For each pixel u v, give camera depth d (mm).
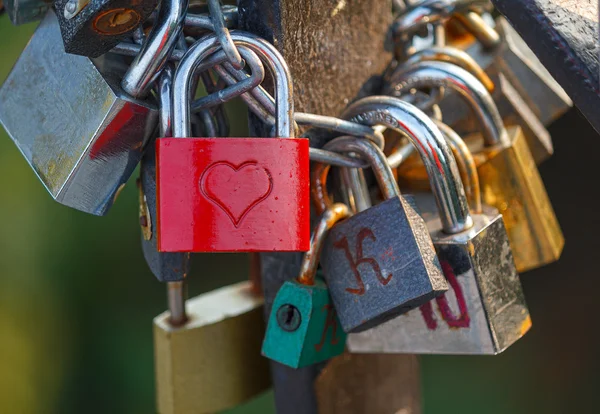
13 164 4434
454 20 1593
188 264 1283
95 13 1055
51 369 4484
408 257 1205
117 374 4484
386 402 1597
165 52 1138
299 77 1256
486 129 1460
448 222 1294
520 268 1515
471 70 1492
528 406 3947
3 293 4457
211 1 1146
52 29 1256
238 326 1565
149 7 1073
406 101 1336
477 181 1391
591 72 1054
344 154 1314
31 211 4461
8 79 1283
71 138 1193
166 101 1146
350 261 1253
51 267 4480
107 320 4480
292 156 1118
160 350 1554
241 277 4480
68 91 1206
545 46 1089
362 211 1252
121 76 1219
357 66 1384
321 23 1285
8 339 4453
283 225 1122
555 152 3508
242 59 1126
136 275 4484
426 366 4125
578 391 3883
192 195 1113
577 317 3807
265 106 1177
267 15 1192
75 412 4477
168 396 1548
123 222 4461
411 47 1533
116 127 1167
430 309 1318
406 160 1441
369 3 1398
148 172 1229
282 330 1315
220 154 1113
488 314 1290
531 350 3945
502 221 1334
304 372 1441
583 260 3697
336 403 1485
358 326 1243
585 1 1110
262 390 1618
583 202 3557
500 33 1600
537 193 1484
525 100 1609
